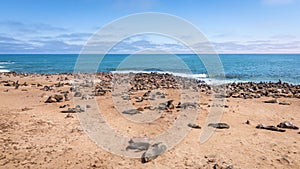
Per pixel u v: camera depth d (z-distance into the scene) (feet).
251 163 26.11
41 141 31.81
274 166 25.50
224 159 26.96
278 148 29.99
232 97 64.80
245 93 70.59
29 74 123.03
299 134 35.09
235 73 149.69
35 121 40.27
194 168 25.12
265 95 68.44
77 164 25.98
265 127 37.63
